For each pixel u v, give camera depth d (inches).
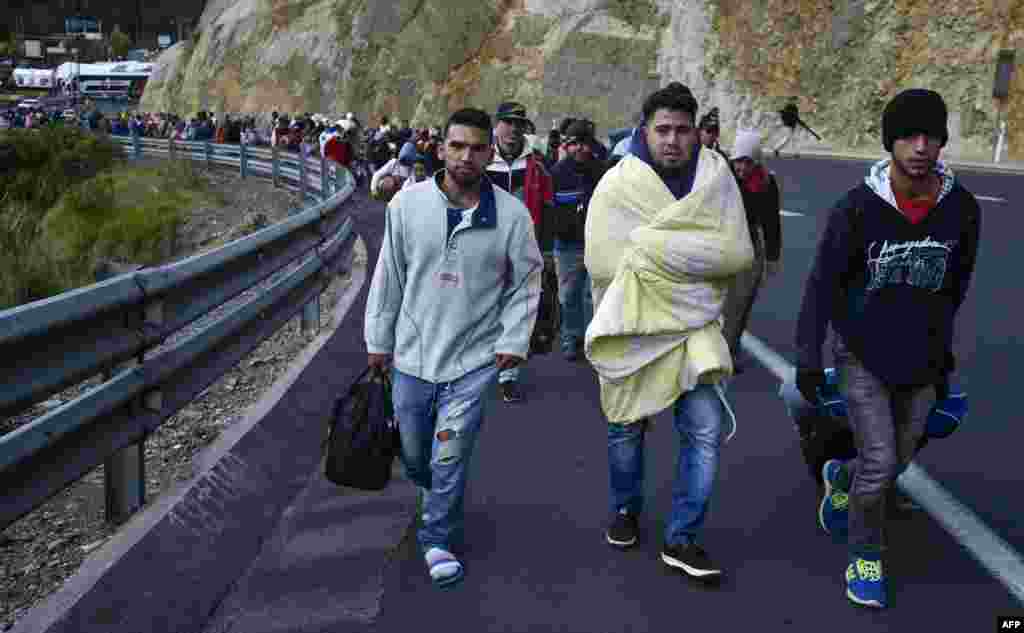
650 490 202.4
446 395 160.2
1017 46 1390.3
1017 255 502.6
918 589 157.2
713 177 155.2
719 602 153.3
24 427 138.4
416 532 177.9
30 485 139.6
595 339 158.1
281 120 1440.7
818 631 144.1
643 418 164.1
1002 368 295.4
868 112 1505.9
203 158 1366.9
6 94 5546.3
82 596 140.5
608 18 1881.2
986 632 143.8
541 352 231.9
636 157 158.7
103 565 149.3
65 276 532.4
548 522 185.6
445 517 161.2
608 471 213.5
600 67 1840.6
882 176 145.9
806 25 1609.3
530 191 293.0
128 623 139.2
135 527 162.7
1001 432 236.4
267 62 2369.6
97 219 840.3
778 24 1636.3
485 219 156.6
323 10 2340.1
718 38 1726.1
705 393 160.2
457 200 159.2
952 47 1443.2
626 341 158.9
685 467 161.6
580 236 302.8
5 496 133.9
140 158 1486.2
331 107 2210.9
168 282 182.2
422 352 160.4
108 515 177.0
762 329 356.2
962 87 1409.9
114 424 165.2
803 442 191.3
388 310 162.6
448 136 155.2
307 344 325.1
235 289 233.0
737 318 288.4
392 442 163.8
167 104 2728.8
